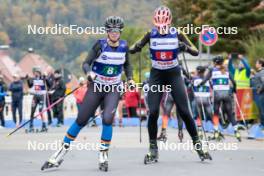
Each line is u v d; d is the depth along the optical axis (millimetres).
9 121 52625
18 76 48000
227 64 40906
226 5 80688
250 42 60000
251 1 80625
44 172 17312
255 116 41031
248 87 40562
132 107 54156
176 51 19438
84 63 18047
